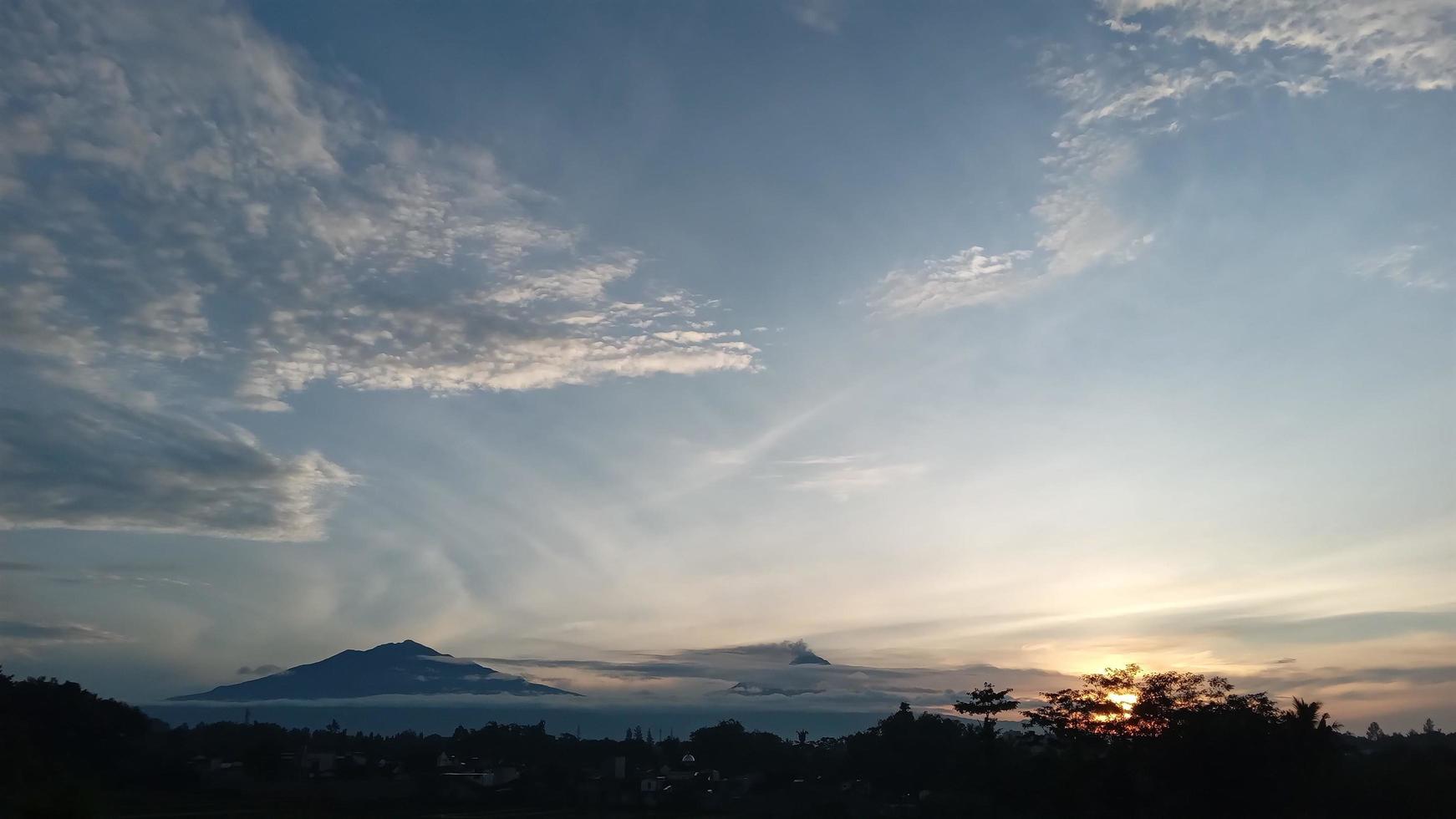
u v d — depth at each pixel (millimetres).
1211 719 56062
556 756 134875
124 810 69312
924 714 107750
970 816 76812
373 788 100750
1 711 84375
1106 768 60125
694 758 137250
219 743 117812
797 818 88562
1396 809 59219
